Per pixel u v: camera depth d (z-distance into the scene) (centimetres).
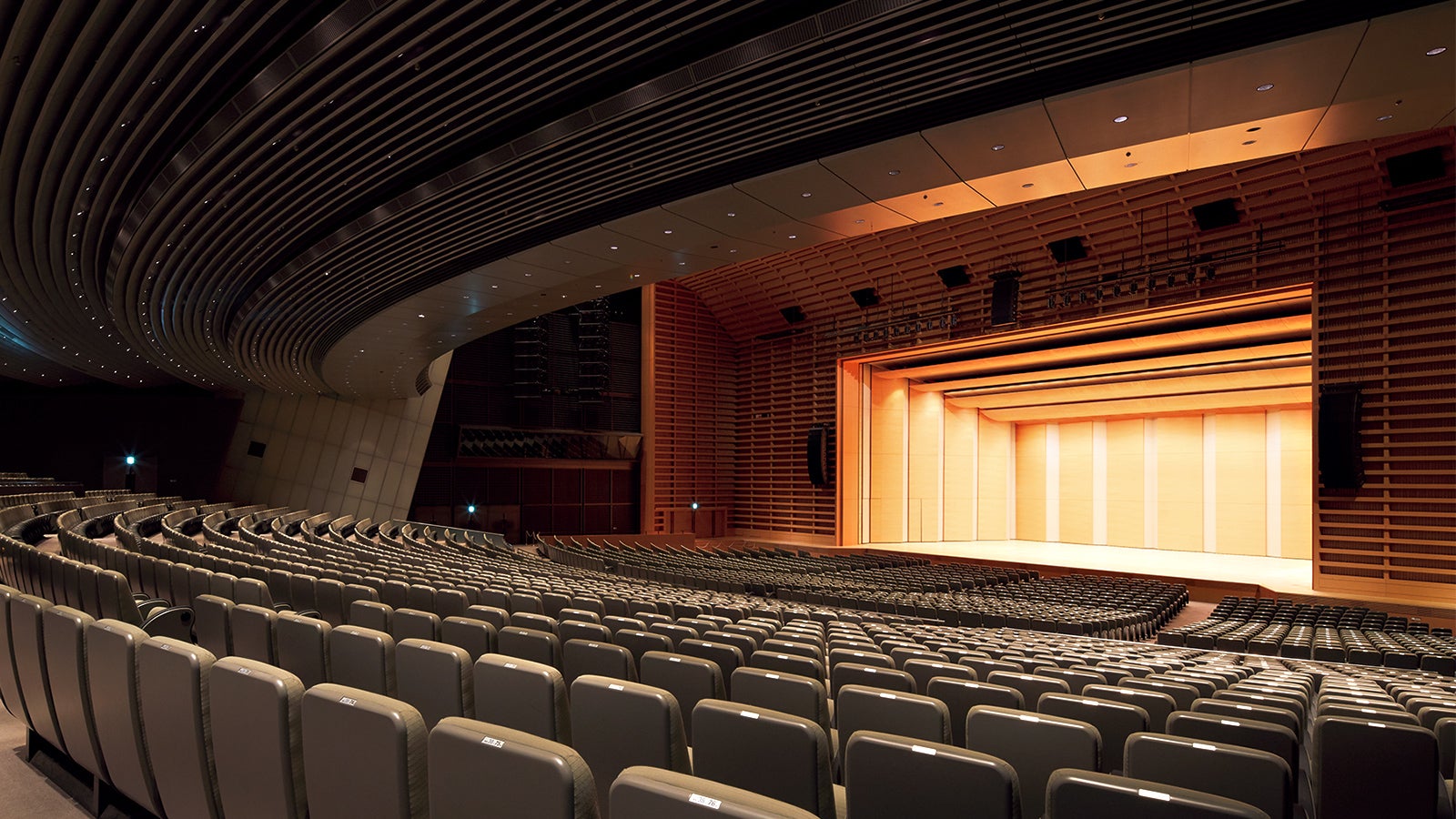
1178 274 1527
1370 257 1348
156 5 517
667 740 221
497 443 2358
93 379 2223
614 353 2562
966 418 2548
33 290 1222
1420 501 1330
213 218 888
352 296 1198
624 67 643
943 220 1741
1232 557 2103
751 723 211
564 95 681
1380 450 1370
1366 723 262
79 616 264
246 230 912
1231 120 635
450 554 1307
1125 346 1795
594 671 343
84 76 598
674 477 2556
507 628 370
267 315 1278
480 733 157
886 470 2361
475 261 1043
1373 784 261
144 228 883
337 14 532
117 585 360
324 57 563
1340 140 670
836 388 2278
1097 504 2425
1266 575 1714
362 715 176
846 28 560
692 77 621
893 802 188
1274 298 1476
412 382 1975
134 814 270
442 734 162
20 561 554
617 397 2564
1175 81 573
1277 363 1789
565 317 2511
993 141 674
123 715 245
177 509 1650
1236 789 208
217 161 734
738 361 2666
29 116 654
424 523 2086
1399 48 527
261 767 200
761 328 2533
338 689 187
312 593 544
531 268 1041
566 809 142
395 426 2273
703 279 2458
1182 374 1956
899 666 428
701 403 2614
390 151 738
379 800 174
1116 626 1006
